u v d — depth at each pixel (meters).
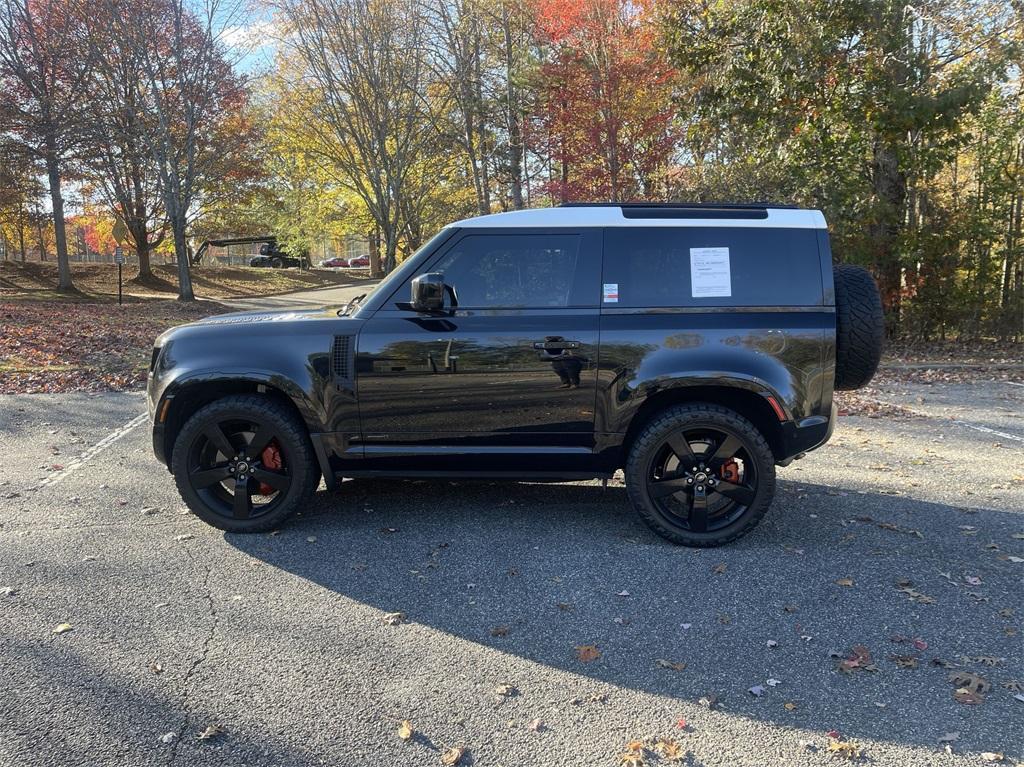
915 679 2.99
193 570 4.04
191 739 2.61
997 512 4.99
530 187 23.05
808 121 13.12
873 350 4.22
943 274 13.58
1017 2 12.48
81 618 3.49
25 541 4.45
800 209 4.38
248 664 3.10
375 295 4.46
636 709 2.80
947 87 12.25
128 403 8.79
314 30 20.06
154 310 22.09
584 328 4.27
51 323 15.64
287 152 27.38
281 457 4.60
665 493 4.32
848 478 5.81
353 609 3.60
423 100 21.66
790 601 3.68
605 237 4.35
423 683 2.97
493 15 21.52
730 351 4.19
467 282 4.39
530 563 4.14
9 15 22.20
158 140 24.42
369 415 4.39
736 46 13.41
